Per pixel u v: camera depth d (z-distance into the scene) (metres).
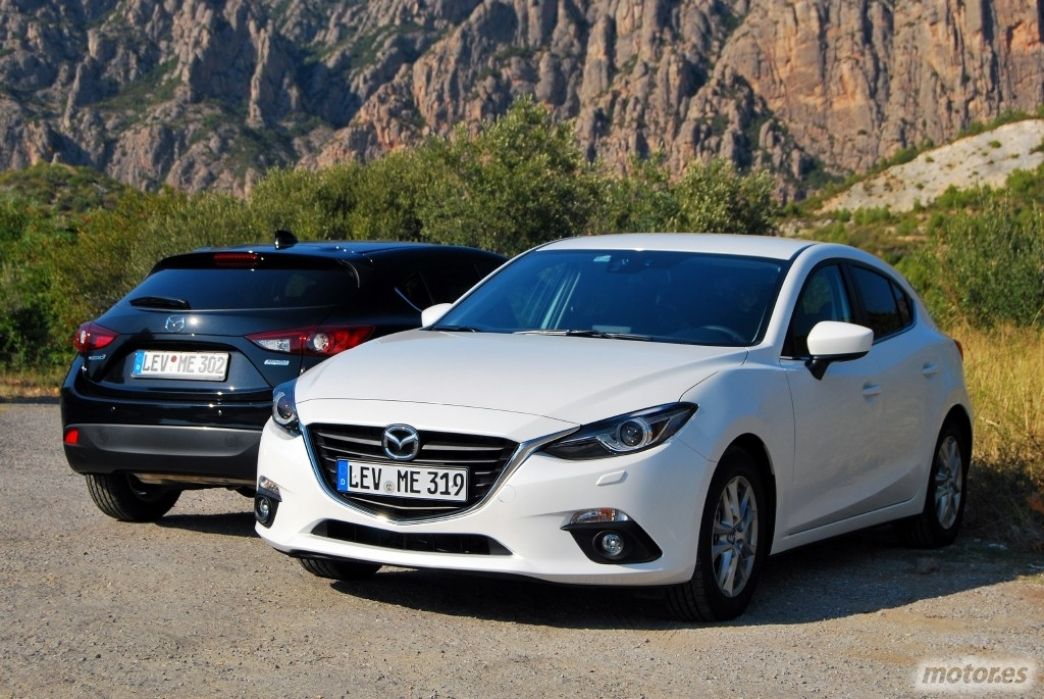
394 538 4.71
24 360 22.53
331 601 5.07
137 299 6.60
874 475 5.93
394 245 7.16
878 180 118.62
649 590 4.77
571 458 4.53
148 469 6.31
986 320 17.19
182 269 6.78
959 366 6.88
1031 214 18.02
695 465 4.64
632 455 4.55
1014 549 6.56
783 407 5.17
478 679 4.01
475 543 4.61
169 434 6.23
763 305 5.52
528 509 4.50
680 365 4.93
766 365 5.20
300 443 4.97
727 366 5.04
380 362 5.19
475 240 26.81
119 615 4.78
